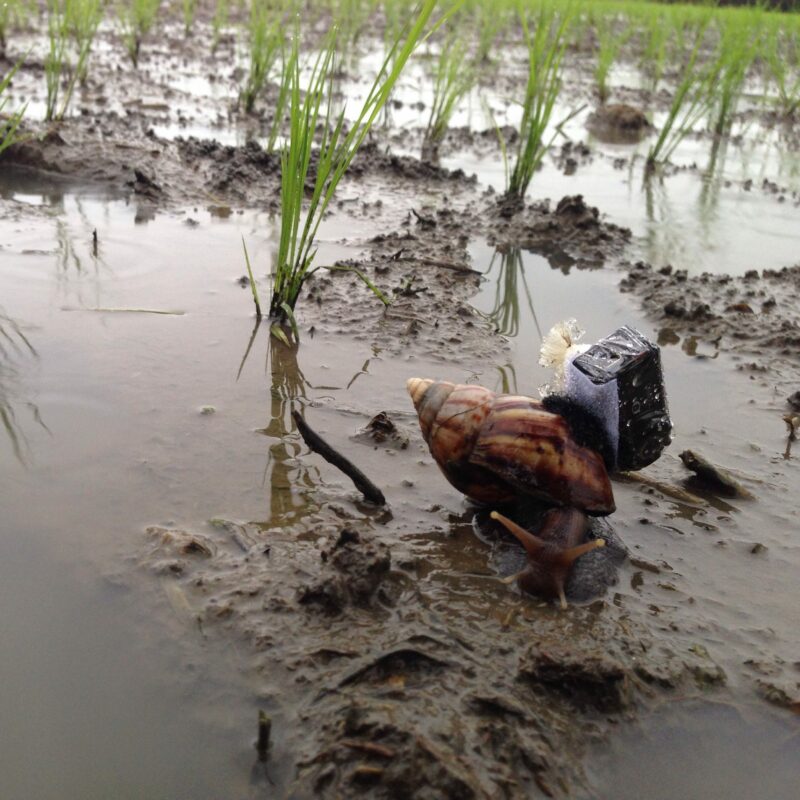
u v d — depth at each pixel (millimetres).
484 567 291
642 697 244
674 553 308
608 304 534
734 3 1980
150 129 812
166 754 221
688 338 491
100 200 643
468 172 822
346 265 549
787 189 847
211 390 389
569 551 272
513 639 258
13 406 364
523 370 437
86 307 460
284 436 359
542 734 228
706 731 237
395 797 209
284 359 425
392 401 394
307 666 243
